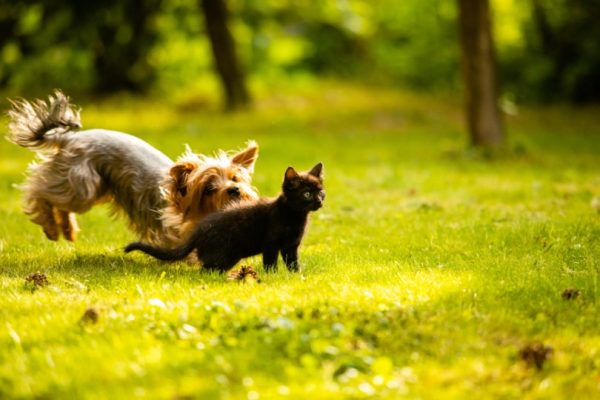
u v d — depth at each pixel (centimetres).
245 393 663
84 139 1266
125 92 4303
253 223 1080
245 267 1058
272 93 4566
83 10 3859
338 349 739
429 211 1656
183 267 1153
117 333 797
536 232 1317
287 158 2645
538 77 4634
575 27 4600
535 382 712
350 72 5647
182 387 671
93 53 4225
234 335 789
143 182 1234
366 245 1321
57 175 1265
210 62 4547
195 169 1166
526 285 970
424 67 5112
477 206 1727
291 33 5575
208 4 3878
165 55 4438
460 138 3366
